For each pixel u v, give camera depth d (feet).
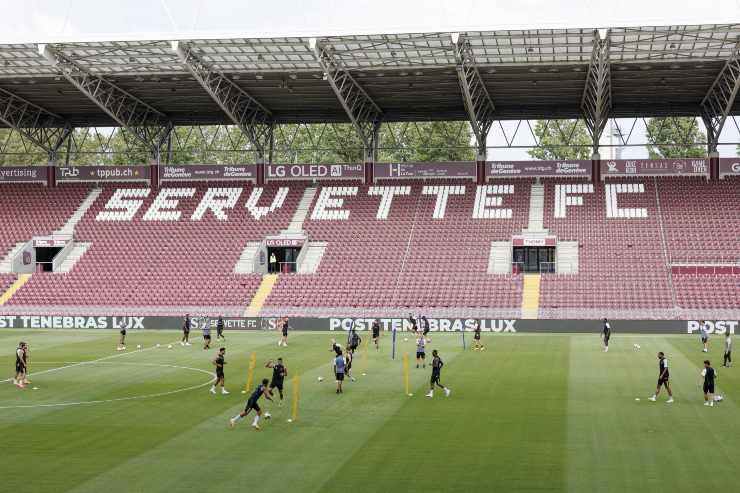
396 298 217.56
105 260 242.78
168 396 109.09
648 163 249.75
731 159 245.86
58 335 195.31
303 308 217.15
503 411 96.89
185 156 353.31
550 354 152.25
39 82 231.50
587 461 73.92
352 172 265.95
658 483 67.15
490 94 237.04
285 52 200.44
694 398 104.68
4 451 79.41
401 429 87.56
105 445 81.56
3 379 124.77
